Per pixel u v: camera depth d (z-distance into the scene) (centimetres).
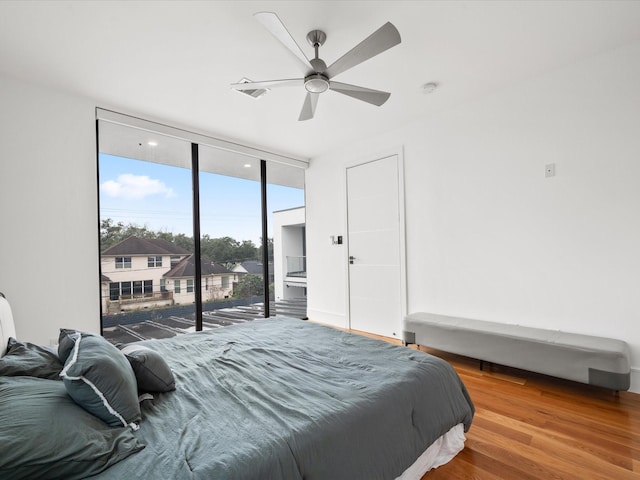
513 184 291
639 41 228
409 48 229
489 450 166
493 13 195
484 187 310
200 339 214
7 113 249
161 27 200
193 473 84
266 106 312
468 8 190
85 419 97
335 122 362
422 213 360
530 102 279
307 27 202
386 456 116
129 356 133
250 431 104
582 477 144
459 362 303
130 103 299
